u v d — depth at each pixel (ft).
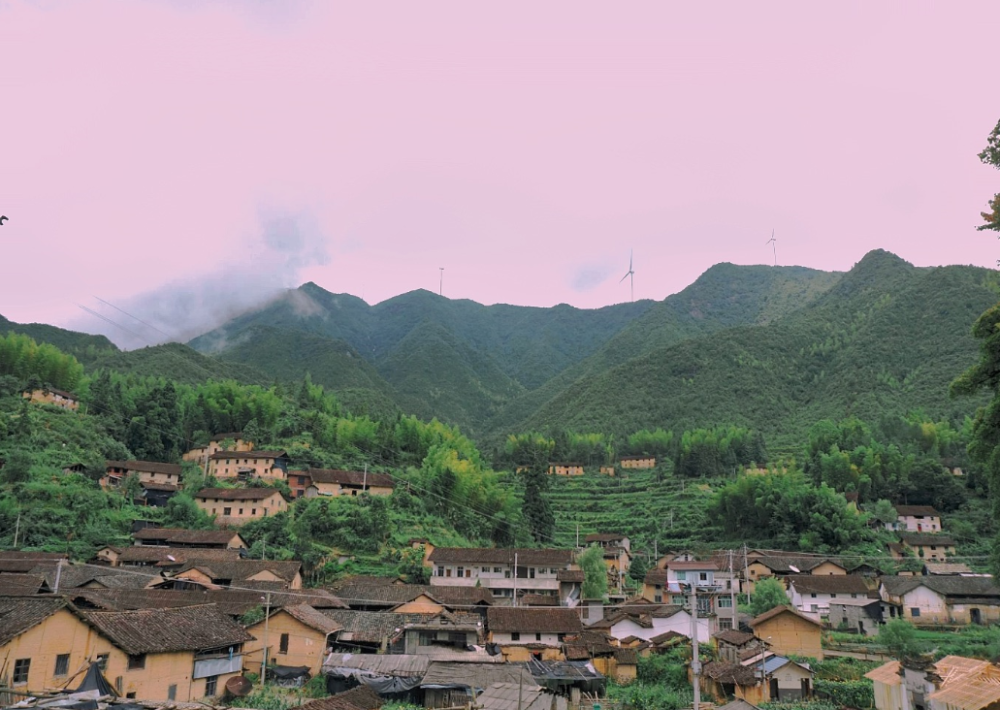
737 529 447.42
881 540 400.67
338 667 163.32
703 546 426.92
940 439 533.55
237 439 479.82
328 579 293.43
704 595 280.10
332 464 467.93
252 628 172.86
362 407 638.94
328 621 184.96
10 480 329.93
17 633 103.55
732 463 601.62
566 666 182.19
